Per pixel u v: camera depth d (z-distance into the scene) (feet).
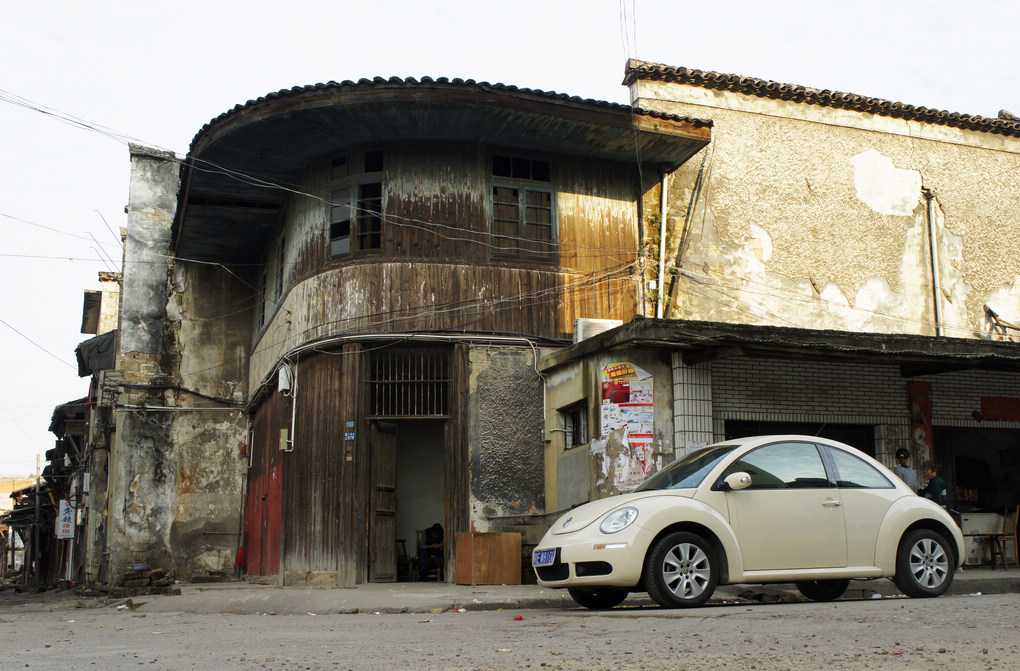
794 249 59.11
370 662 16.93
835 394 44.88
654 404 41.42
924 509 29.53
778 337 39.34
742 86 59.77
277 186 54.49
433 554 49.24
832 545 27.86
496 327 48.52
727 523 26.81
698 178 57.47
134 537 61.67
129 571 58.03
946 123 65.46
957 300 63.16
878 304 60.59
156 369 64.85
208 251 66.49
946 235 63.82
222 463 64.80
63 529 96.43
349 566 45.06
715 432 42.29
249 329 67.82
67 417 89.81
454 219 49.16
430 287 48.14
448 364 48.21
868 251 61.16
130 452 62.90
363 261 48.32
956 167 65.26
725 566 26.50
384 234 48.60
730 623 21.49
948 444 48.19
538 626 23.24
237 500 64.49
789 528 27.43
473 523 46.11
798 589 33.68
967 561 46.14
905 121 64.39
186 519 63.16
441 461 54.75
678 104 58.54
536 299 49.65
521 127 48.32
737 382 43.19
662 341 38.96
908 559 28.94
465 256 48.88
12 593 109.19
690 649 17.35
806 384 44.45
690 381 41.75
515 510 46.78
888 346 40.78
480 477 46.65
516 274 49.52
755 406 43.21
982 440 49.16
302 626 26.76
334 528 45.85
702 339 38.83
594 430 42.37
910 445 45.96
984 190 65.77
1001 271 65.00
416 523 53.57
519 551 42.60
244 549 62.49
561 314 50.08
